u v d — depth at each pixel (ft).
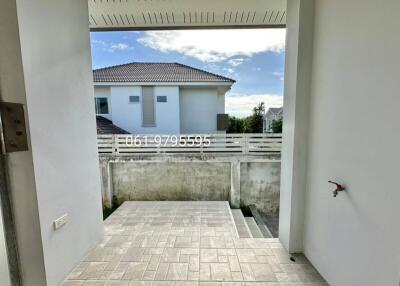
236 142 22.93
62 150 6.26
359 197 4.69
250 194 22.30
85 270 6.60
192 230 9.37
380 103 4.13
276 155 21.75
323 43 6.04
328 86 5.82
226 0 8.05
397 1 3.77
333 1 5.57
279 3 8.21
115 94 30.42
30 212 2.40
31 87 5.11
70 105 6.67
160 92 30.48
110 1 8.04
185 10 8.66
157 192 22.45
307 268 6.60
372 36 4.32
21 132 2.26
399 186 3.75
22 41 4.82
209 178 22.27
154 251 7.61
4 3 2.10
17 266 2.27
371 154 4.36
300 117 6.88
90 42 7.85
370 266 4.41
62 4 6.28
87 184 7.56
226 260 7.04
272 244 7.98
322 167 6.13
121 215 14.14
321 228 6.20
